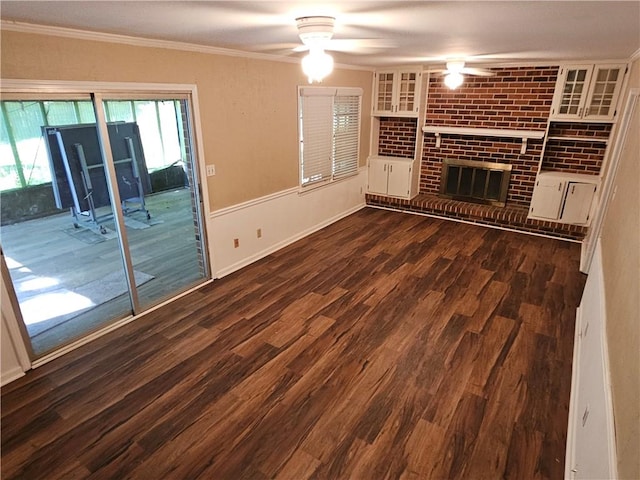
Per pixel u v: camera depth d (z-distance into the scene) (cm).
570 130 511
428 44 318
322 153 532
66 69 253
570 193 492
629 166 264
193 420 229
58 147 443
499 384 257
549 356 283
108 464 202
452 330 315
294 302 360
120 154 512
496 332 312
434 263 440
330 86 513
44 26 234
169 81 318
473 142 581
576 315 334
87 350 291
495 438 217
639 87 338
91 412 235
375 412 235
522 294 370
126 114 522
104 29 250
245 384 258
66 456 206
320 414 234
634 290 144
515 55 406
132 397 247
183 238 522
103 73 273
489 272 416
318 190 542
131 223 574
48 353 282
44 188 527
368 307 351
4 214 501
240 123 394
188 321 329
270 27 243
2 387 253
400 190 630
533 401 243
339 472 198
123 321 326
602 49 351
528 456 206
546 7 182
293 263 444
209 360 281
